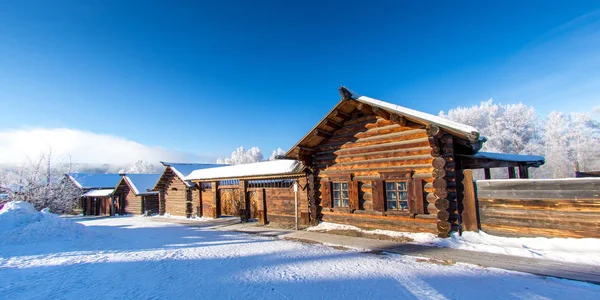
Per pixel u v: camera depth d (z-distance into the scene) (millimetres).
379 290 4676
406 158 9398
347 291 4645
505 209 7629
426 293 4527
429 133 8250
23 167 21500
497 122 37062
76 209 35688
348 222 10961
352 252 7516
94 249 8336
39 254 7648
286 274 5570
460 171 8375
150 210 27422
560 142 34562
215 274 5645
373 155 10289
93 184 36531
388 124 9977
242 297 4457
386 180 9875
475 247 7363
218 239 10180
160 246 8812
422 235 8734
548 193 7016
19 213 10914
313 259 6773
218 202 18734
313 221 12008
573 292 4527
